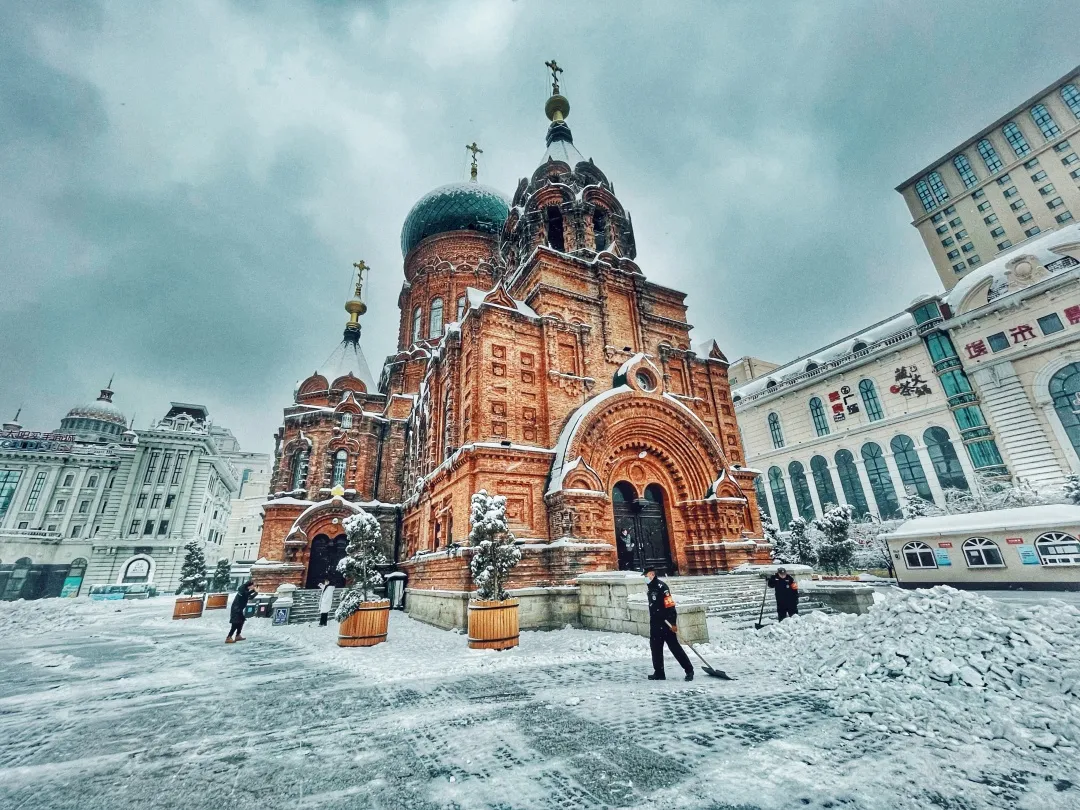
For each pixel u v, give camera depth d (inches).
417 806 171.2
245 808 172.7
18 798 184.2
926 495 1513.3
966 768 187.3
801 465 1883.6
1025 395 1344.7
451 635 619.2
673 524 866.8
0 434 2518.5
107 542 2262.6
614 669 384.5
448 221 1651.1
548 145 1326.3
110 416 3324.3
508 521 700.0
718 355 1108.5
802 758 199.5
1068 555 842.2
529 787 182.1
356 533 609.0
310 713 289.3
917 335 1587.1
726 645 457.7
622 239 1136.2
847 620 422.3
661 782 181.5
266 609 984.9
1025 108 2839.6
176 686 373.4
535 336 869.2
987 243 2925.7
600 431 796.6
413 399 1414.9
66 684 388.2
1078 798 163.3
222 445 4603.8
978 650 281.3
